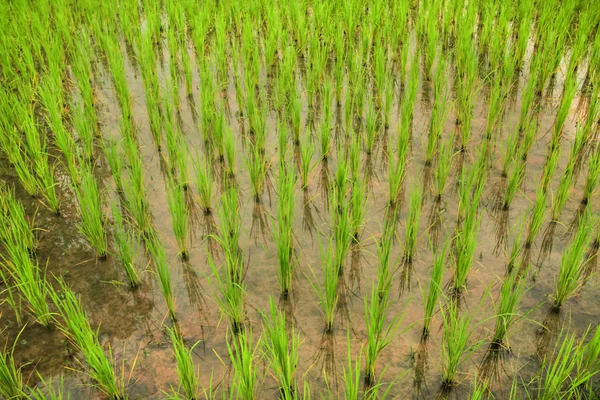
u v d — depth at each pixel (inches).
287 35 287.6
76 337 117.5
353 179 168.9
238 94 217.2
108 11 314.3
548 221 152.4
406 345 119.0
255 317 128.6
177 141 202.5
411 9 324.8
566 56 255.8
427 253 144.9
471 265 138.9
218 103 231.1
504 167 169.9
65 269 144.9
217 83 245.8
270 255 148.5
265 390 110.6
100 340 123.3
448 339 107.0
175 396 100.7
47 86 218.8
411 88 204.4
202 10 305.6
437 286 113.5
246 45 254.2
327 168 185.2
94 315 130.3
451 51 253.8
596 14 273.6
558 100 219.5
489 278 135.0
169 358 118.4
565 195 146.2
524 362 113.4
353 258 145.3
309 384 111.9
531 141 177.3
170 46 266.5
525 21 252.7
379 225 156.4
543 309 125.6
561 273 121.4
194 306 132.3
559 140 188.9
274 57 270.7
